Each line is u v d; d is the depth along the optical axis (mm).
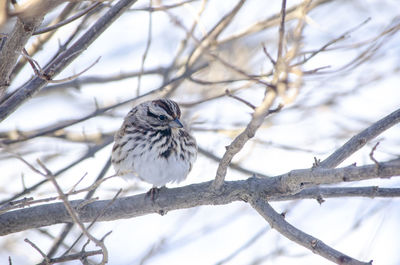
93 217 12031
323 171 9977
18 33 9336
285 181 10836
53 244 14242
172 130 14414
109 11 11258
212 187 11344
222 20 14938
